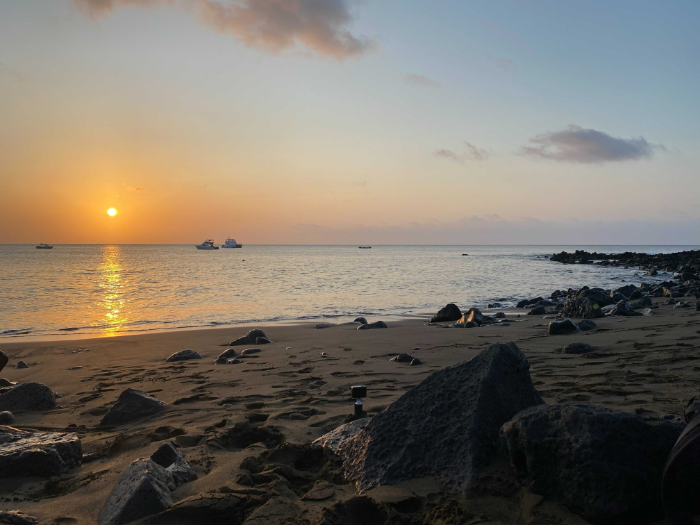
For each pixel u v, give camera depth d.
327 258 86.44
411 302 21.84
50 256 90.06
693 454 2.31
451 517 2.76
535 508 2.83
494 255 109.69
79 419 5.71
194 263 62.88
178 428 4.94
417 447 3.44
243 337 11.30
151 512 3.03
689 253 63.56
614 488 2.70
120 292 25.58
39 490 3.63
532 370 7.05
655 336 9.80
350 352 9.55
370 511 2.96
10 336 13.05
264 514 2.94
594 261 63.62
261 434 4.57
